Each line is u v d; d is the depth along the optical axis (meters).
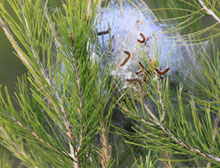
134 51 0.83
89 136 0.71
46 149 0.73
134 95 0.80
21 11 0.65
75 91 0.65
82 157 0.71
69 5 0.62
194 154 0.71
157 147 0.72
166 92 0.71
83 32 0.63
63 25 0.62
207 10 0.82
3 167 0.74
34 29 0.65
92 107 0.68
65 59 0.64
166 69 0.71
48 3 0.79
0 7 0.64
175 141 0.72
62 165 0.72
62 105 0.66
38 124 0.69
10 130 0.69
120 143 0.83
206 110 0.74
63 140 0.74
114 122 0.85
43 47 0.64
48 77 0.67
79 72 0.64
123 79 0.81
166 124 0.72
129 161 0.85
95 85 0.67
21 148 0.74
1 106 0.68
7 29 0.71
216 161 0.71
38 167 0.73
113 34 0.83
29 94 0.77
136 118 0.73
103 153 0.75
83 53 0.65
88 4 0.67
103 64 0.80
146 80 0.78
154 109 0.87
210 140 0.72
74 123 0.67
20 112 0.71
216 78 0.81
